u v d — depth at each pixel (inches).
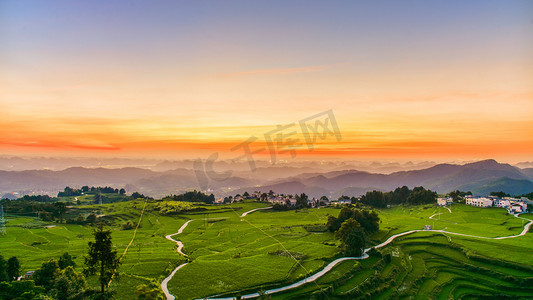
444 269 3934.5
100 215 7731.3
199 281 3061.0
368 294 3152.1
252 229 5689.0
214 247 4480.8
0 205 6983.3
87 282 2888.8
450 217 6697.8
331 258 3823.8
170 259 3752.5
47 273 2696.9
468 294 3405.5
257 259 3745.1
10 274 2802.7
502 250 4229.8
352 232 4042.8
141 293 2372.0
